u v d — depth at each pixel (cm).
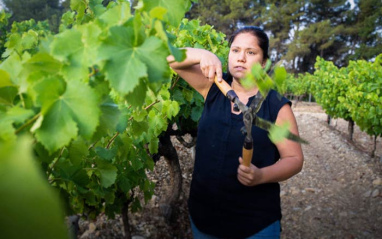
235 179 137
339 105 764
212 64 122
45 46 60
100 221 315
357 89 654
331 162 636
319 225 406
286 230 398
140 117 160
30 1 3394
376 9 3291
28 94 52
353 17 3538
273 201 137
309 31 3206
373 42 3375
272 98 137
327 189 512
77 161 81
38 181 35
